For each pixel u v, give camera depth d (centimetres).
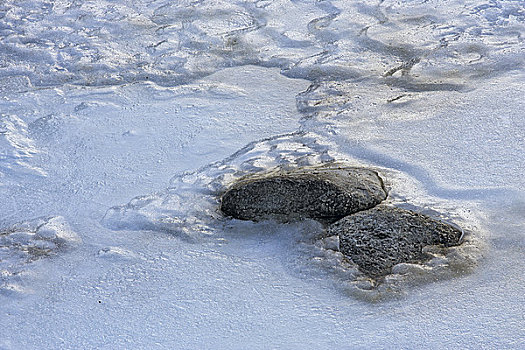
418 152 425
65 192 422
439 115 469
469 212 358
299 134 468
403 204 371
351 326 287
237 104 519
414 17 646
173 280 329
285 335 284
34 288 332
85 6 708
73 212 400
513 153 410
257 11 682
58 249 364
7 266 348
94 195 417
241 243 356
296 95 527
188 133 482
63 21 672
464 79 522
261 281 323
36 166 451
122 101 532
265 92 535
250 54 598
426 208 365
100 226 383
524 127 436
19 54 609
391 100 502
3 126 490
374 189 377
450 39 593
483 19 626
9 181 435
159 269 339
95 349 286
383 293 304
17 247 366
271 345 279
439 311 291
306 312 298
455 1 672
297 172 403
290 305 304
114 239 370
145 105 525
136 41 628
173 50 608
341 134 459
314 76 555
